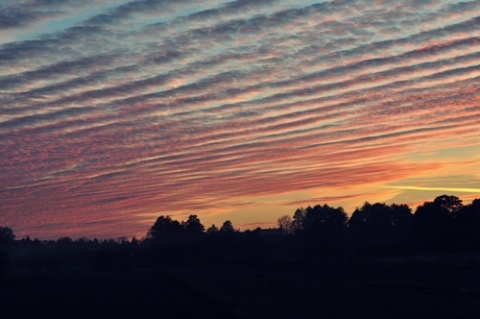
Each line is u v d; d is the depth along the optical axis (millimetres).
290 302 40406
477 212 102438
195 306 41250
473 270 63281
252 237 132125
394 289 47031
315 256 117062
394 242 111688
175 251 132875
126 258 133250
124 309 43000
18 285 88750
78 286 76438
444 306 34656
